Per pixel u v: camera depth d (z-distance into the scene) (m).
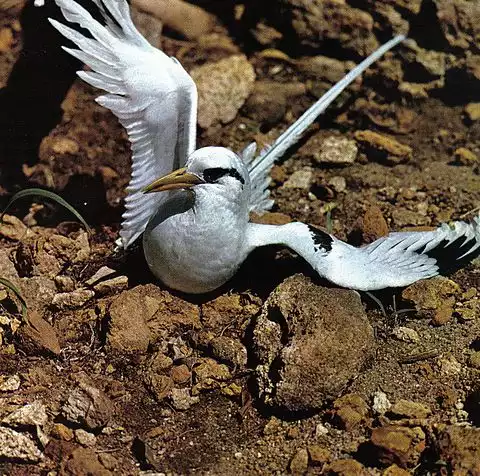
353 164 2.47
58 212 2.38
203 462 2.06
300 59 2.59
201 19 2.60
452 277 2.27
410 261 2.20
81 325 2.19
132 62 2.18
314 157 2.47
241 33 2.62
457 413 2.09
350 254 2.18
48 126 2.43
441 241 2.21
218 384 2.13
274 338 2.13
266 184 2.33
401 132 2.54
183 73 2.19
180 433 2.09
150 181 2.21
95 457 2.05
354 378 2.11
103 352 2.17
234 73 2.52
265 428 2.09
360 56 2.58
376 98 2.57
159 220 2.16
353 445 2.07
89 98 2.44
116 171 2.42
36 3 2.22
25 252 2.27
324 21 2.57
